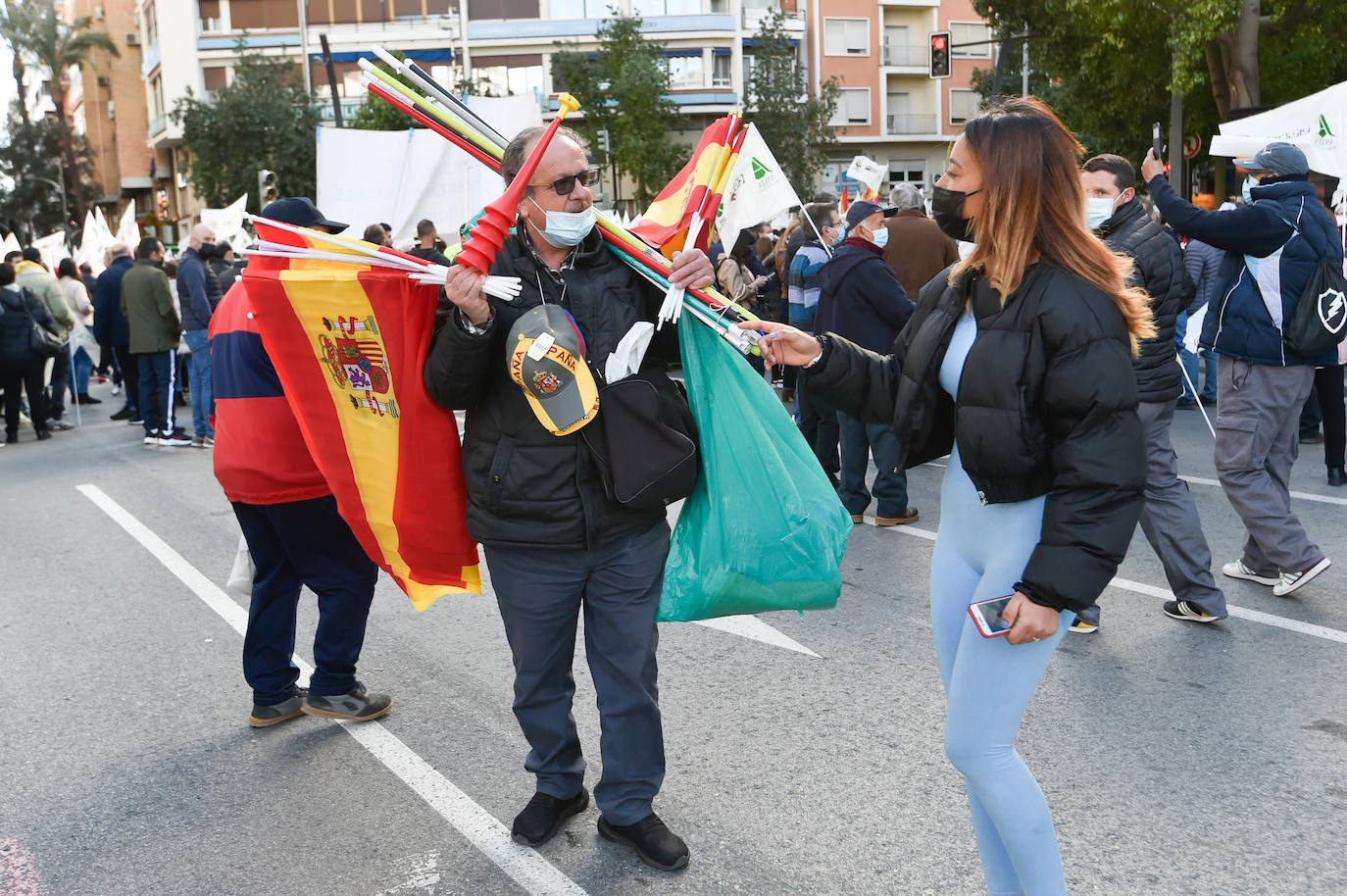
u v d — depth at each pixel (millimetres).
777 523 2820
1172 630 4703
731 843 3139
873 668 4414
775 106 44219
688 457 2881
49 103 73062
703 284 2789
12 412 12023
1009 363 2223
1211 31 15781
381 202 10953
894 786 3432
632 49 40875
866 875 2961
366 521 3334
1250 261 4840
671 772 3572
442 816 3363
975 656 2330
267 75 40281
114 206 66312
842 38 51625
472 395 2914
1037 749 3656
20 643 5156
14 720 4238
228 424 3752
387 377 3100
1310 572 4941
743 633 4867
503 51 48281
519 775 3613
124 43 61250
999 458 2246
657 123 40312
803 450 2910
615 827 3105
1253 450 4953
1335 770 3447
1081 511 2162
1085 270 2209
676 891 2918
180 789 3602
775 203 8930
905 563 5902
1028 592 2174
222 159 39938
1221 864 2961
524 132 2879
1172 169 19453
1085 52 18922
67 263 15055
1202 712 3891
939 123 53125
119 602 5758
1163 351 4551
